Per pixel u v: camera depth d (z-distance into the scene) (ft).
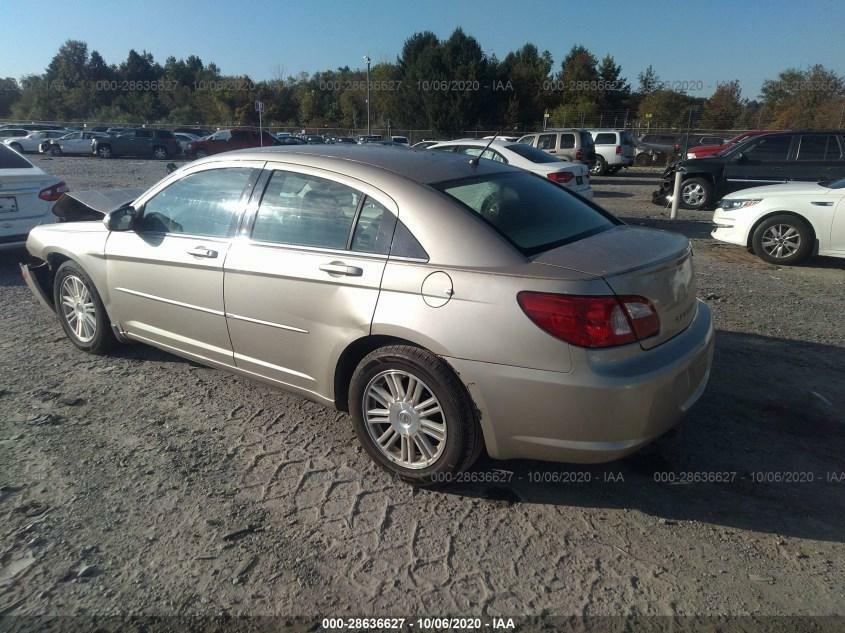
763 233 28.19
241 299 12.09
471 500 10.39
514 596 8.31
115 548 9.12
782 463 11.46
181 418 13.05
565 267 9.30
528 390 9.16
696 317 11.19
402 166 11.39
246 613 7.99
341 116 197.16
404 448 10.59
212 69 288.71
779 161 43.39
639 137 106.52
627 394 8.95
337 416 13.21
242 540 9.32
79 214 20.42
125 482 10.75
